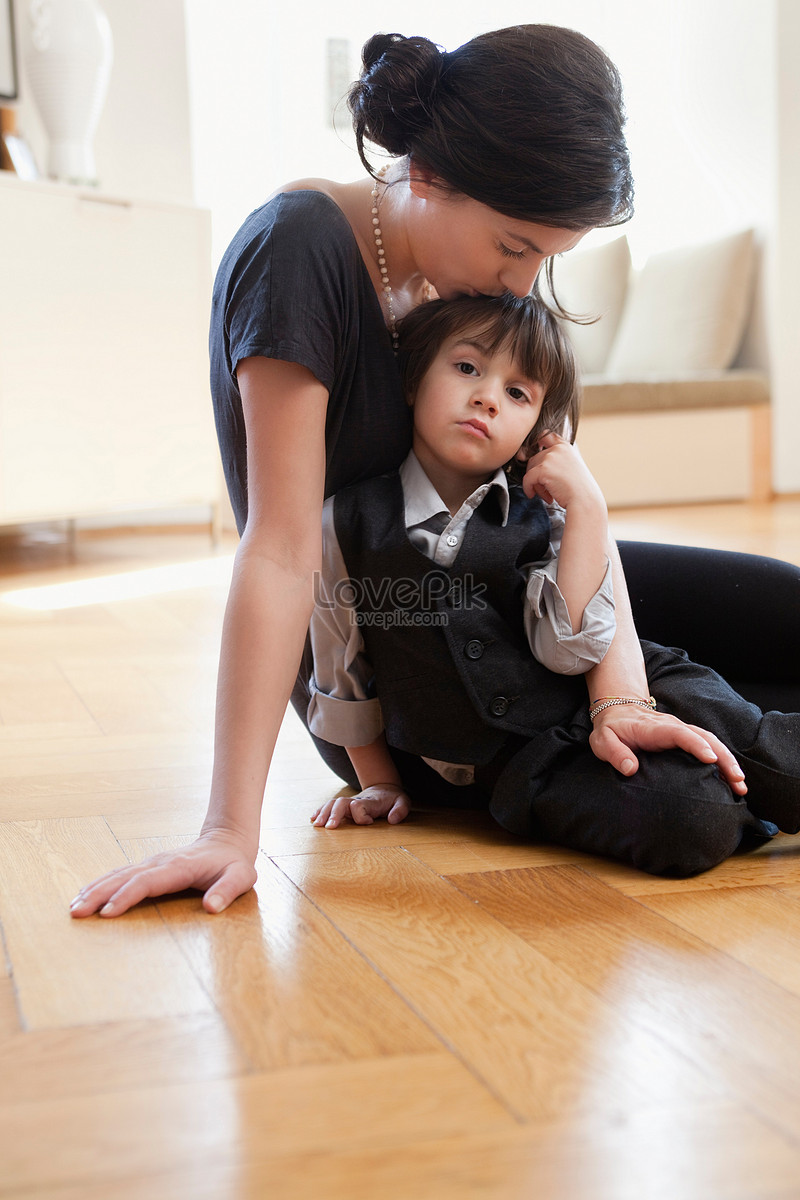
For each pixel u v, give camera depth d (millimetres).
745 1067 595
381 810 1066
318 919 800
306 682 1141
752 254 4293
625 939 766
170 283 3066
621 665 972
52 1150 522
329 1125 541
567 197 877
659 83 4676
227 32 3865
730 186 4434
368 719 1057
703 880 889
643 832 880
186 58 3590
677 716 958
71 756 1296
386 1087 574
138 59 3527
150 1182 498
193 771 1231
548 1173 503
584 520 996
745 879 891
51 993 682
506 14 4402
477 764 983
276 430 906
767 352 4355
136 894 809
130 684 1680
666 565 1128
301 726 1491
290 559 899
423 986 691
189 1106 558
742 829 916
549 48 890
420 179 938
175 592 2535
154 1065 597
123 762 1270
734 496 4332
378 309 989
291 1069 593
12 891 860
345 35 4020
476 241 932
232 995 679
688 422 4227
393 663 984
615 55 4762
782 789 920
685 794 870
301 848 974
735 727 938
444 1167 507
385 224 1019
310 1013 656
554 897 848
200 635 2057
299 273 915
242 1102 562
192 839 993
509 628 991
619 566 1020
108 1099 565
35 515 2863
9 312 2768
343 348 957
